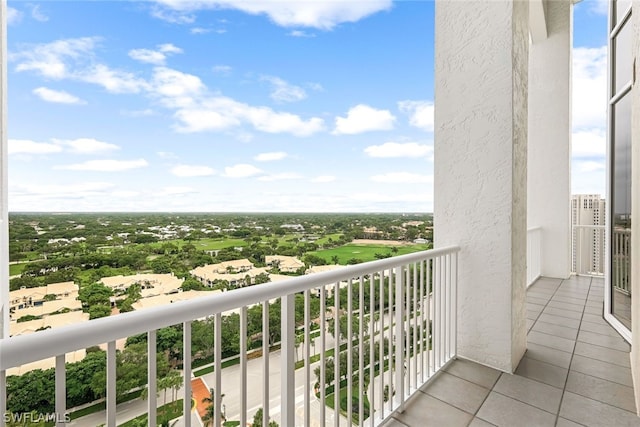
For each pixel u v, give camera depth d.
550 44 5.39
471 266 2.45
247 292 1.00
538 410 1.83
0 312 0.89
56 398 0.64
